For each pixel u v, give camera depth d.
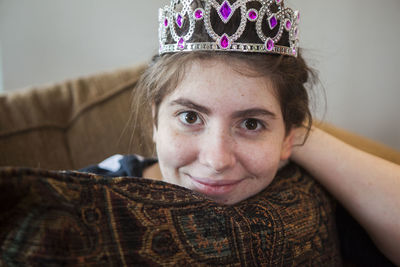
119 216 0.36
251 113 0.47
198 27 0.46
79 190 0.35
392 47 1.75
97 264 0.33
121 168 0.67
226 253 0.41
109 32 1.54
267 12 0.47
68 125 0.98
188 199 0.42
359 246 0.67
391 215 0.56
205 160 0.47
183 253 0.38
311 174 0.64
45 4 1.43
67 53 1.51
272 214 0.47
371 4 1.70
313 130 0.67
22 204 0.32
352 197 0.60
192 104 0.47
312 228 0.51
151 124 0.71
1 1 1.39
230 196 0.51
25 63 1.47
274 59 0.49
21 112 0.93
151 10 1.55
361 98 1.81
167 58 0.52
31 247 0.31
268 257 0.44
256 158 0.49
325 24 1.72
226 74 0.45
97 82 1.03
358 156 0.62
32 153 0.92
